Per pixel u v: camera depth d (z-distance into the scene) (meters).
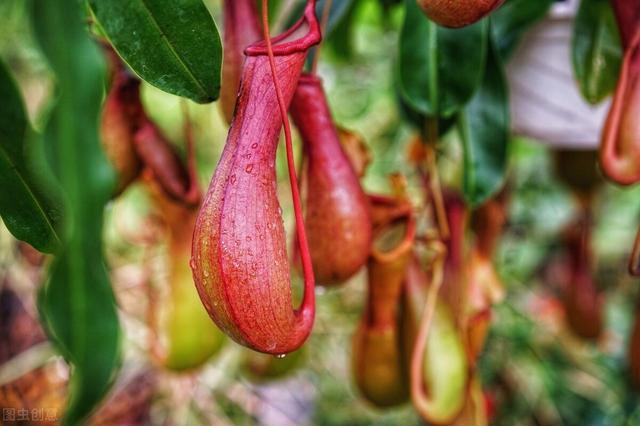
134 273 1.33
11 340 1.17
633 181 0.54
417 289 0.65
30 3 0.41
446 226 0.65
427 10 0.48
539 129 0.69
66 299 0.40
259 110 0.46
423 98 0.62
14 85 0.43
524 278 1.30
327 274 0.56
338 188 0.55
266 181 0.46
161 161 0.62
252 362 0.81
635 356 0.73
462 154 0.65
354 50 0.96
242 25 0.54
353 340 0.69
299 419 1.26
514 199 1.31
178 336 0.74
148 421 1.21
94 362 0.40
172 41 0.46
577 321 0.91
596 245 1.39
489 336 1.14
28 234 0.45
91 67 0.41
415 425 1.15
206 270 0.45
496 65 0.64
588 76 0.63
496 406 1.13
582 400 1.15
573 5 0.66
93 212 0.40
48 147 0.40
